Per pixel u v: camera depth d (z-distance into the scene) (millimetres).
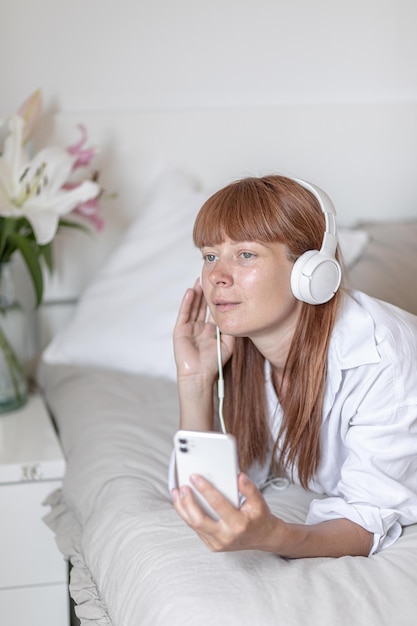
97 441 1633
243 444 1361
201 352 1335
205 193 2215
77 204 1889
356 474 1196
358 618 993
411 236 2062
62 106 2260
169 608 1058
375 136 2250
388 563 1119
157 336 2008
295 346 1229
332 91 2295
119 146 2244
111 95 2271
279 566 1112
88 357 2061
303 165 2264
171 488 1303
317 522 1218
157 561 1163
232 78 2293
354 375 1211
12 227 1891
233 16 2266
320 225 1196
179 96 2293
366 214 2279
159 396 1868
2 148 2068
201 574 1105
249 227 1160
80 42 2238
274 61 2287
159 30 2260
